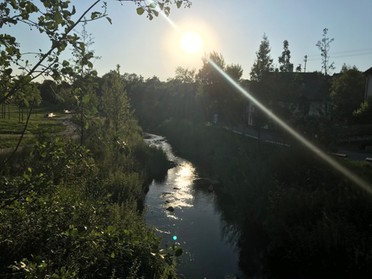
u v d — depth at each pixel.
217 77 31.31
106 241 5.75
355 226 10.16
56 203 6.14
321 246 9.87
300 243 10.16
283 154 16.72
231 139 29.11
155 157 25.41
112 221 8.24
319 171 14.36
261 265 10.40
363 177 12.59
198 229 13.16
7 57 3.34
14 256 5.35
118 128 18.91
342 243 9.64
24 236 5.68
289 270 9.89
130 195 13.62
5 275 4.58
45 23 3.31
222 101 31.48
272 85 22.30
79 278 5.23
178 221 13.92
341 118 26.92
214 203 16.78
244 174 17.53
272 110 22.45
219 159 25.78
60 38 3.37
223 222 14.08
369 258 9.09
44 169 3.81
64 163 3.95
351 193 11.50
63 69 3.46
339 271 9.36
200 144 34.31
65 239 5.41
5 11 3.27
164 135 49.62
